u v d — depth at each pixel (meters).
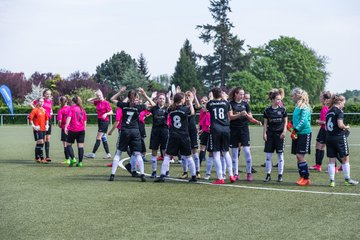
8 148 18.64
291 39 86.81
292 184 9.98
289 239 5.78
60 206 7.64
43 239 5.81
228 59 77.31
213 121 10.04
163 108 11.09
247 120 10.68
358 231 6.12
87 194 8.68
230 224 6.49
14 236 5.94
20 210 7.36
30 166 12.95
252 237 5.86
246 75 75.56
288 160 14.70
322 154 12.31
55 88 74.88
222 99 10.14
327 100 12.11
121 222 6.61
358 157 15.27
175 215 7.02
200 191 9.04
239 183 10.11
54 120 37.75
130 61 102.94
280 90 10.59
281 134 10.27
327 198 8.32
